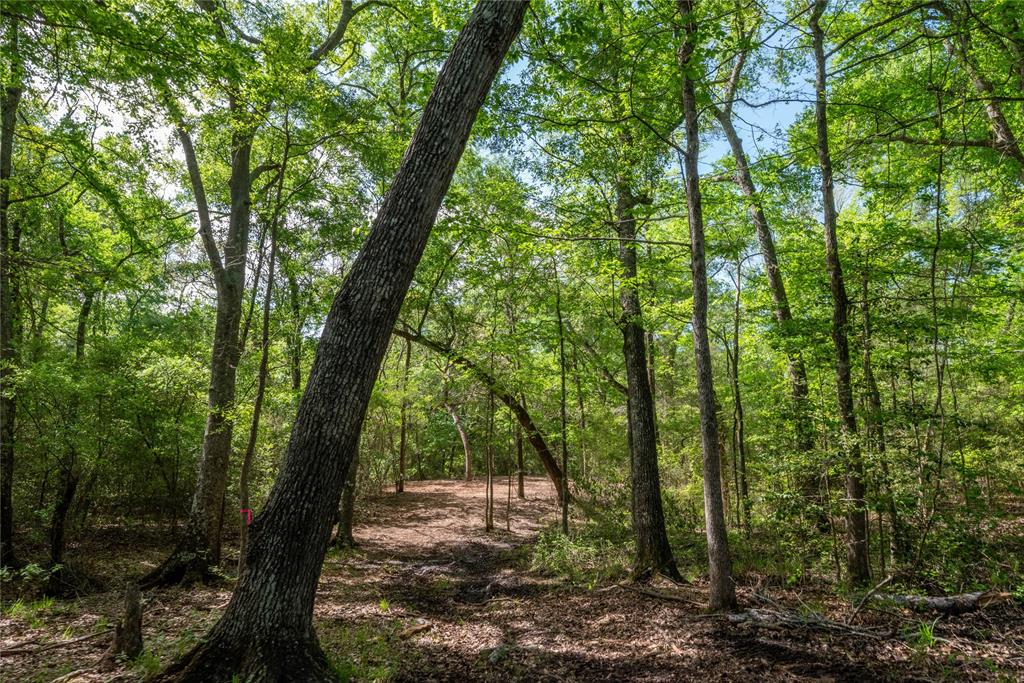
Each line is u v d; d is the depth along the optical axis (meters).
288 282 12.44
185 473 12.94
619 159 9.38
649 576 8.70
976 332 10.34
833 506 6.74
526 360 13.38
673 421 15.36
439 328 15.22
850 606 6.28
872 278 8.09
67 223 11.51
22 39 6.43
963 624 5.41
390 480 23.92
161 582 9.20
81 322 11.80
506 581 9.84
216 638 4.07
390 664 5.43
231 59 7.11
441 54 12.38
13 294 9.95
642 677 4.98
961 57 7.26
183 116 8.72
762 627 5.79
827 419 7.20
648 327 10.92
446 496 21.91
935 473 6.46
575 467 19.34
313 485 4.25
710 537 6.59
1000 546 7.29
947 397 10.09
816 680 4.47
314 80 8.67
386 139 10.52
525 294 12.89
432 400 20.42
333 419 4.29
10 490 8.94
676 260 11.51
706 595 7.52
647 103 8.70
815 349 8.62
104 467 10.41
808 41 7.71
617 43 6.95
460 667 5.51
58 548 9.08
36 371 8.86
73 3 5.61
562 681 5.05
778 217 11.27
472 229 8.60
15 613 7.14
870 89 10.46
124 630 5.08
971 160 9.77
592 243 9.90
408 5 11.38
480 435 16.75
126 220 9.48
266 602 4.09
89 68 6.85
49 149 9.11
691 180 6.67
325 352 4.38
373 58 14.09
